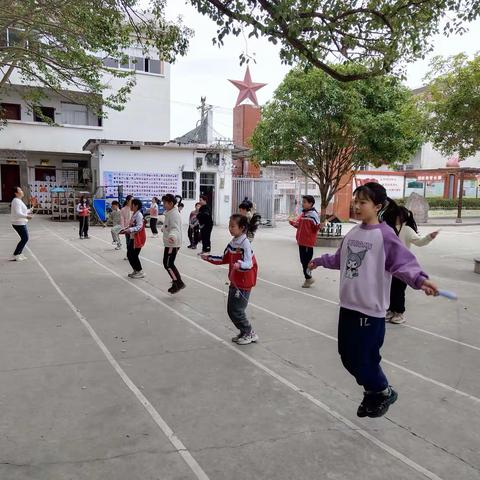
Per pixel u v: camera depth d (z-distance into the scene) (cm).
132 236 896
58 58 1275
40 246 1349
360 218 330
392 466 305
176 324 617
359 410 333
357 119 1292
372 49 762
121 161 2084
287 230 2091
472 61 991
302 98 1340
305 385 430
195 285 869
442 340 572
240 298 530
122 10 1070
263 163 1577
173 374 450
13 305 697
